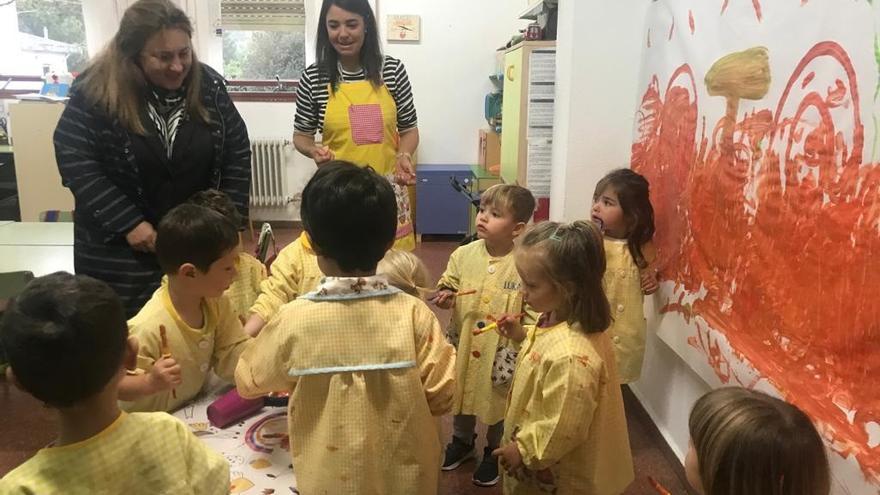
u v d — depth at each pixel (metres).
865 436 1.17
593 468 1.38
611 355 1.46
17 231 3.12
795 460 0.86
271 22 5.41
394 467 1.18
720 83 1.76
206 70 1.94
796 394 1.38
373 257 1.21
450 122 5.59
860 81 1.19
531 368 1.42
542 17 3.34
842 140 1.25
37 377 0.82
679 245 2.05
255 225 5.81
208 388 1.51
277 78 5.53
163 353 1.28
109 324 0.85
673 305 2.11
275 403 1.46
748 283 1.61
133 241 1.84
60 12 5.30
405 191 2.41
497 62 5.23
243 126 2.05
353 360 1.16
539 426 1.31
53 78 4.85
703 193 1.88
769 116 1.52
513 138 3.31
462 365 2.01
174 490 0.88
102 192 1.81
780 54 1.47
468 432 2.19
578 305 1.36
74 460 0.83
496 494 2.05
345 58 2.32
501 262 1.98
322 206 1.16
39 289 0.85
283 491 1.18
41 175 4.37
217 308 1.47
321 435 1.17
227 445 1.31
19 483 0.80
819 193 1.32
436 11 5.37
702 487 0.94
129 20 1.73
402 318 1.20
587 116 2.50
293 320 1.18
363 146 2.32
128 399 1.15
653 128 2.28
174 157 1.88
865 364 1.18
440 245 5.24
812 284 1.34
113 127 1.80
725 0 1.74
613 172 2.20
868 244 1.17
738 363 1.64
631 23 2.43
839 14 1.26
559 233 1.36
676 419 2.20
